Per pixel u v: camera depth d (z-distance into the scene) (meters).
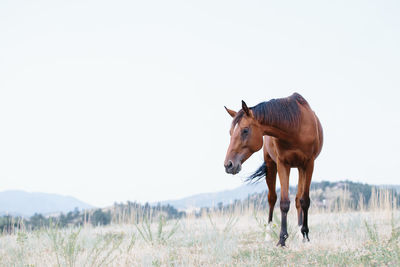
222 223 9.84
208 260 5.06
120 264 4.97
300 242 5.85
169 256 5.35
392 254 4.09
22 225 8.86
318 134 6.43
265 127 5.75
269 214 7.77
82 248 6.27
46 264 5.20
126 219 10.92
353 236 6.12
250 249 5.52
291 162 6.14
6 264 5.33
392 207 10.35
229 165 5.52
